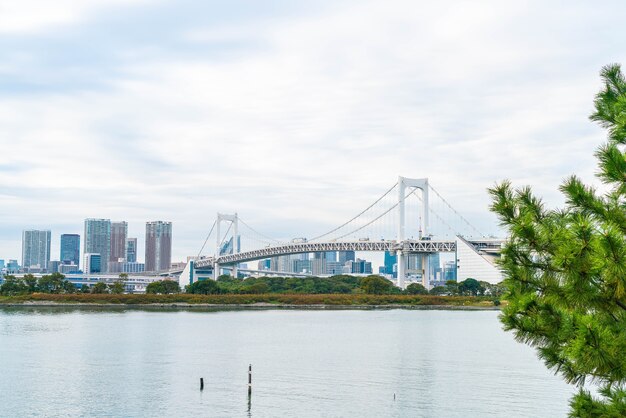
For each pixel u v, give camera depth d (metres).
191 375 71.06
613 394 14.60
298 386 63.53
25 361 82.50
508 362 80.19
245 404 55.25
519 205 15.15
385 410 52.38
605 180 14.21
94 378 69.12
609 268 12.89
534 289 15.10
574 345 13.62
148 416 51.53
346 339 110.31
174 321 151.75
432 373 71.25
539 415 50.31
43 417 51.69
